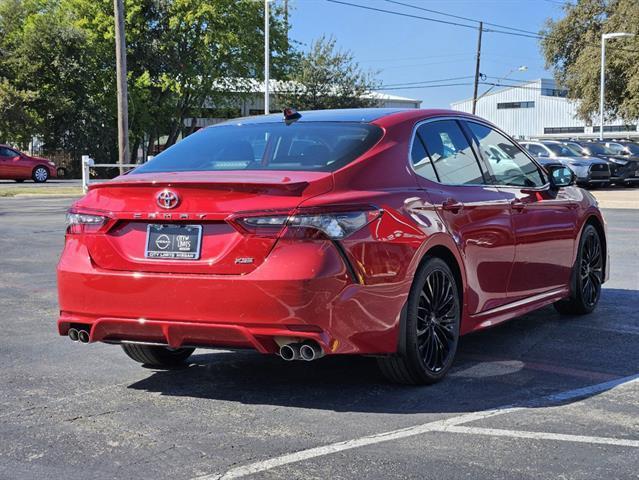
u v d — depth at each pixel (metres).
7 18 43.22
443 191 5.00
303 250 4.08
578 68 47.59
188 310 4.23
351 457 3.65
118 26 23.53
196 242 4.26
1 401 4.62
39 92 41.25
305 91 51.66
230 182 4.16
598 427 4.05
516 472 3.45
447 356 4.96
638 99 42.31
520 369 5.25
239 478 3.41
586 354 5.67
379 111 5.27
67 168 43.03
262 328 4.11
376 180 4.54
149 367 5.43
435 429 4.03
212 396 4.71
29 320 6.96
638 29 42.50
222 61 47.47
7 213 17.67
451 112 5.62
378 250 4.31
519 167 6.16
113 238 4.49
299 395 4.69
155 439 3.95
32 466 3.60
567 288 6.66
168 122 49.44
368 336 4.30
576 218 6.66
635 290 8.23
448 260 5.01
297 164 4.59
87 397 4.71
